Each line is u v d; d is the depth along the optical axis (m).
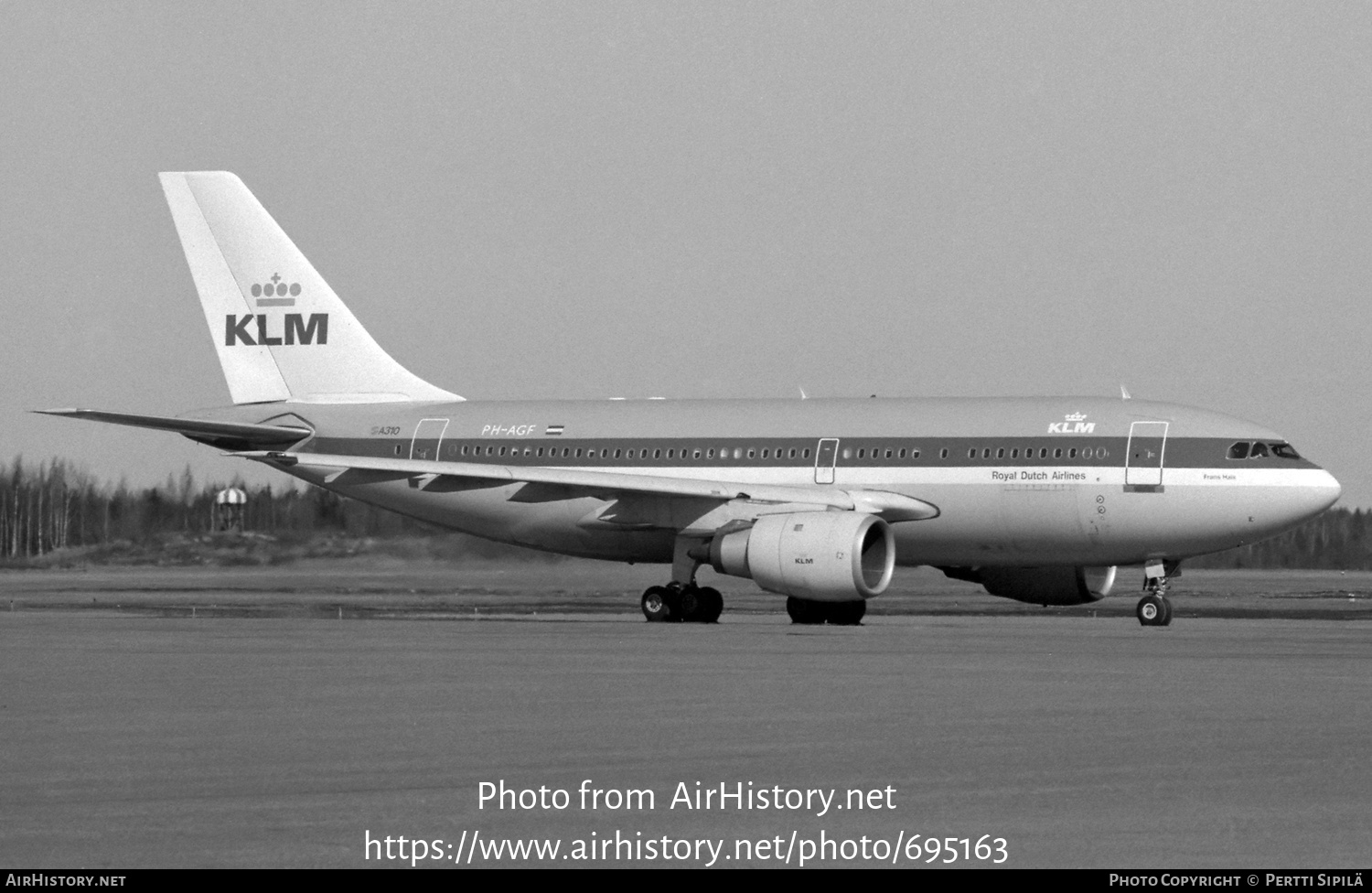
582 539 144.50
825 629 119.69
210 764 49.38
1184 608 162.62
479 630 115.12
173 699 66.06
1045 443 128.00
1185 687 70.94
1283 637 108.38
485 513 148.12
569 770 48.34
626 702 65.06
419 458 149.50
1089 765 49.34
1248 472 123.19
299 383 157.25
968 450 130.00
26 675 76.56
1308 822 41.12
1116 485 125.69
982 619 140.38
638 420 143.50
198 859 37.06
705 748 52.62
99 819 41.34
